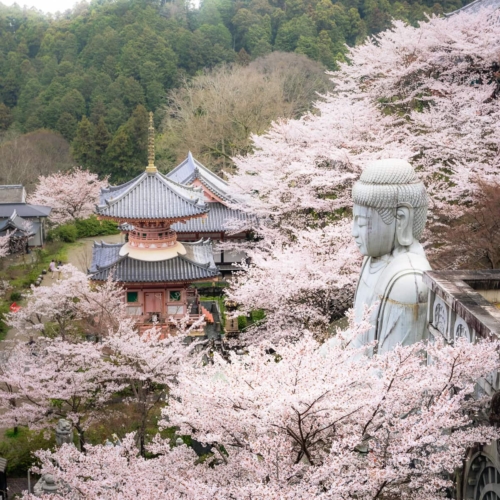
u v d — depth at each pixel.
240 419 10.84
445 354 9.80
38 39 103.69
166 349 23.59
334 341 13.88
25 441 25.02
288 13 97.94
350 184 28.70
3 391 25.11
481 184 21.81
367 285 14.20
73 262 50.78
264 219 37.84
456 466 10.50
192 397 11.91
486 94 28.27
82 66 92.38
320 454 11.35
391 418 10.35
